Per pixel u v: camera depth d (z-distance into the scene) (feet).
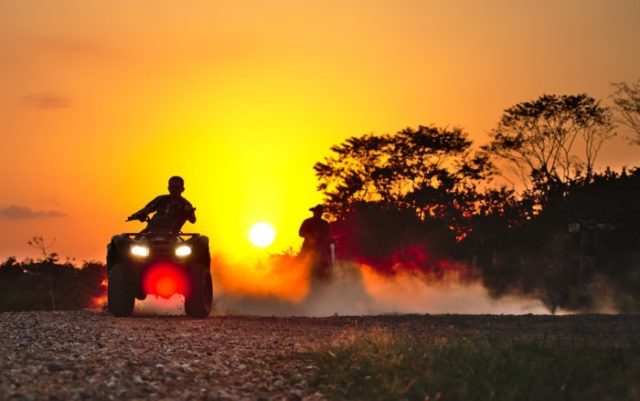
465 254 193.88
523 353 34.30
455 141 236.22
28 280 136.26
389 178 236.63
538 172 218.38
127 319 57.47
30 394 27.04
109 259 62.85
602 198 191.52
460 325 53.62
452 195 215.72
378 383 30.60
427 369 30.99
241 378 32.55
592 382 29.45
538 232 194.49
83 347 39.52
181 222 63.72
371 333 39.58
